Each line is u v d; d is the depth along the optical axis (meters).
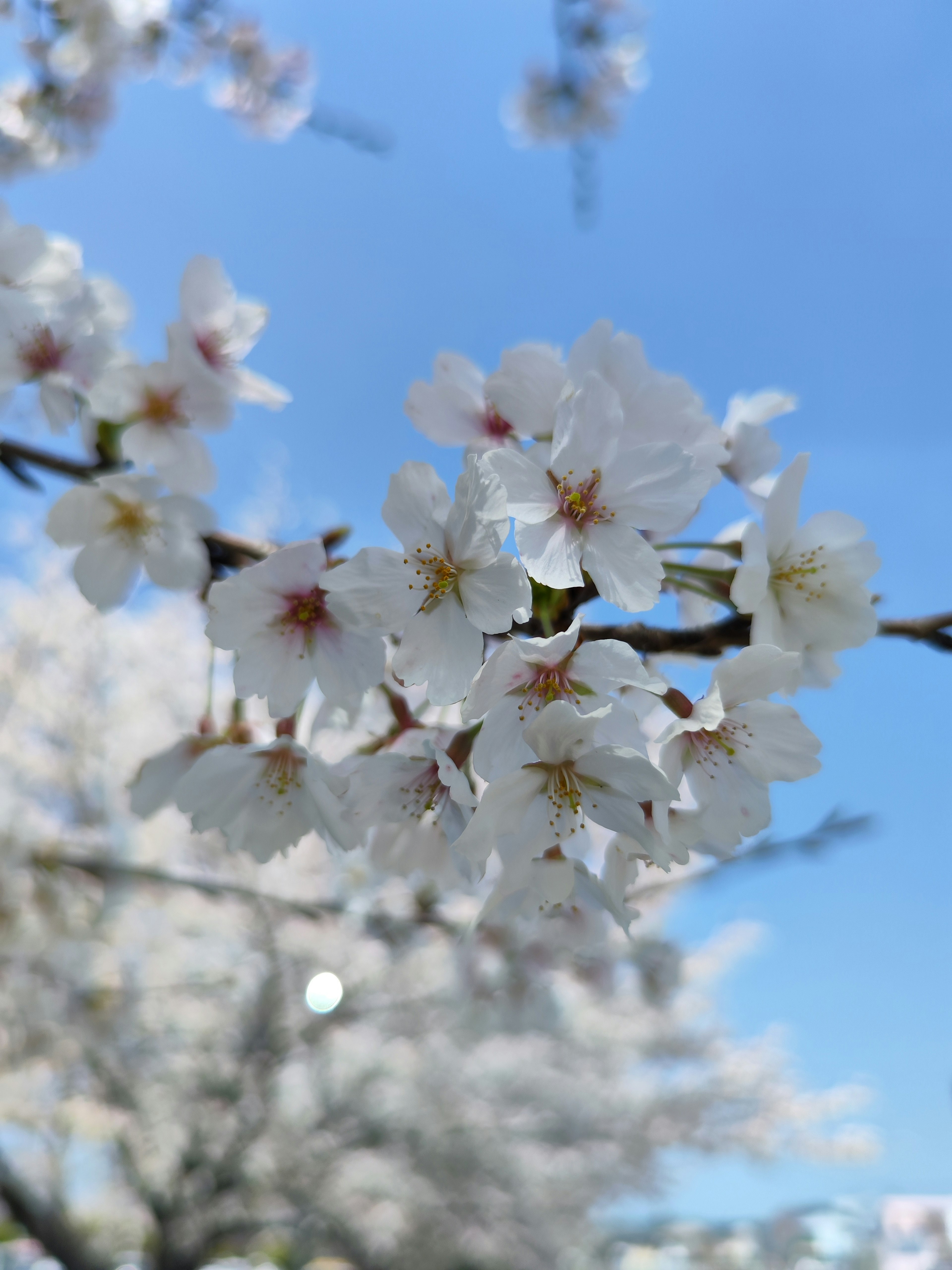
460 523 0.15
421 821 0.20
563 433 0.15
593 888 0.17
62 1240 1.35
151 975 1.17
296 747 0.18
